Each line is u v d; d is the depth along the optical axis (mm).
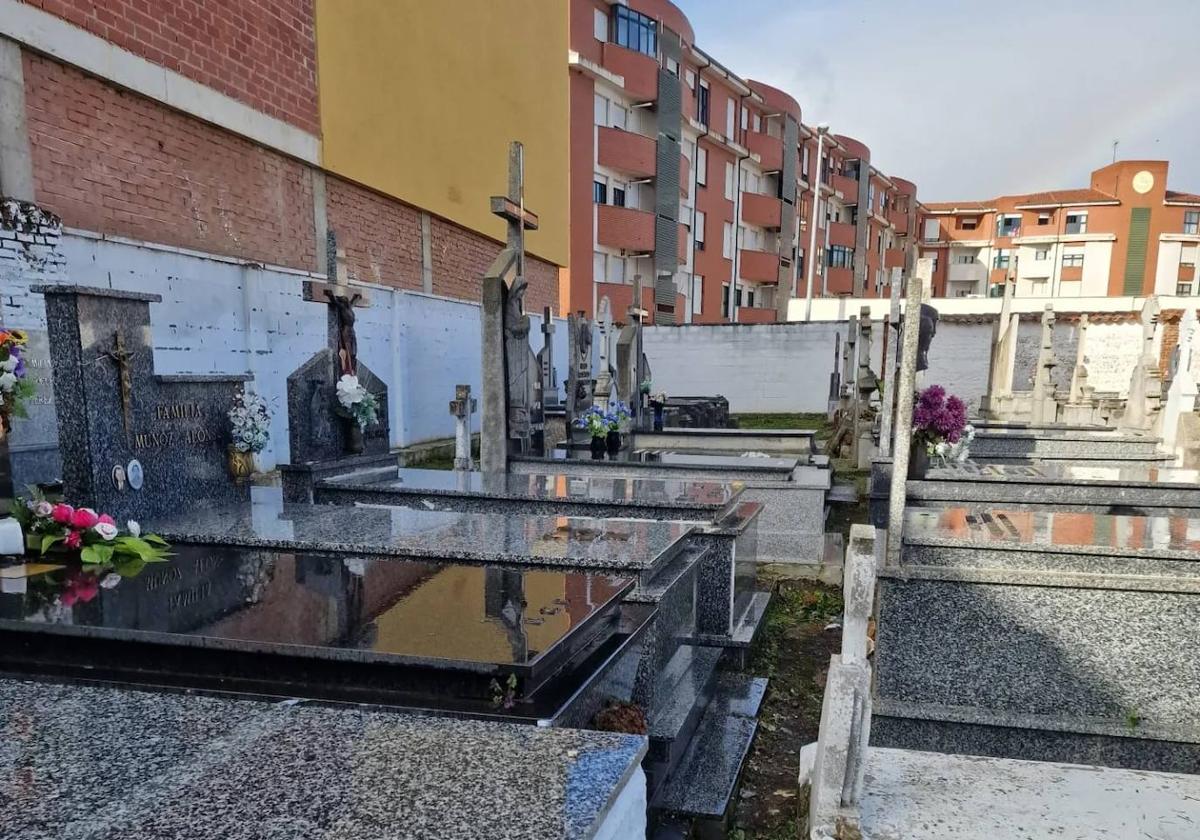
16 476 4789
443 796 1426
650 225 24266
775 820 3066
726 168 29859
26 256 5387
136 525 3746
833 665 2199
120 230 6336
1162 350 17578
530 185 15125
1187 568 3402
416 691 2285
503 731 1707
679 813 3047
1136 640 3314
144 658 2520
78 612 2717
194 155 7133
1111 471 6641
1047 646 3416
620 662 2799
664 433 9898
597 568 3441
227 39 7398
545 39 15617
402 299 11016
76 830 1332
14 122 5398
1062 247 43156
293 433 5328
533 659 2227
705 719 3842
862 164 38938
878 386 11391
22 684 2027
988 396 13867
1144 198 41438
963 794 2244
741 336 20625
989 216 46062
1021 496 5965
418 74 10914
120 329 3896
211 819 1357
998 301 21391
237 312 7672
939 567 3488
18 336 3506
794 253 34000
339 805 1397
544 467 6672
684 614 3938
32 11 5449
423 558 3629
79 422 3709
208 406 4574
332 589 3033
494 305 6441
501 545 3744
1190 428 7680
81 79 5938
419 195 11117
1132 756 3303
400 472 6426
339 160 9195
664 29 24656
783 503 6344
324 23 8805
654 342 21266
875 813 2133
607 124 23562
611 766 1538
